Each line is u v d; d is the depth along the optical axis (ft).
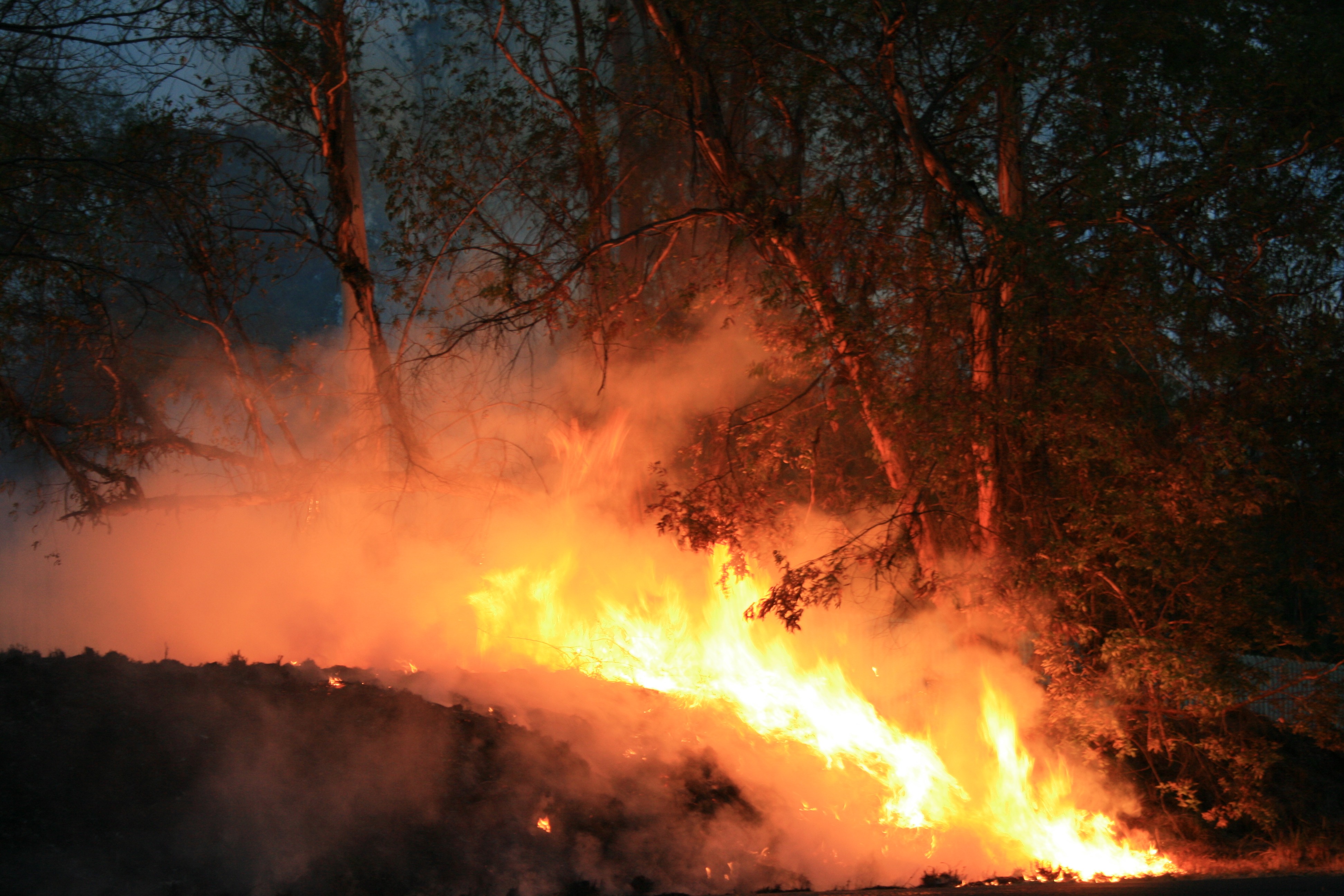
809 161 47.96
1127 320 39.75
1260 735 52.90
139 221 48.26
